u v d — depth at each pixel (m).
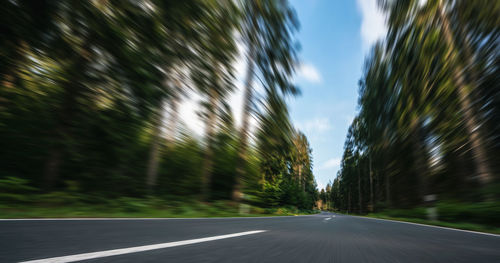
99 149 10.80
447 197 15.05
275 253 1.99
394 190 28.25
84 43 8.45
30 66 8.14
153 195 11.28
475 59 12.61
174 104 12.25
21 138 8.76
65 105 9.21
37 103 8.99
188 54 11.65
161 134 12.22
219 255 1.77
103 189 10.29
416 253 2.33
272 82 16.83
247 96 15.27
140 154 12.75
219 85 13.90
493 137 12.05
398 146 23.89
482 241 3.72
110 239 2.19
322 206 135.50
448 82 14.79
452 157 16.53
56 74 8.88
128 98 10.74
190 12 10.76
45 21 7.30
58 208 6.78
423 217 14.28
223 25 12.99
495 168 11.59
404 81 20.19
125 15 8.70
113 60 9.40
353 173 53.66
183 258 1.59
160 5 9.56
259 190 18.12
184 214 10.09
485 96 12.40
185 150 15.78
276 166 19.39
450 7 14.05
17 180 6.84
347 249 2.41
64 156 9.62
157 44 10.12
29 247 1.63
